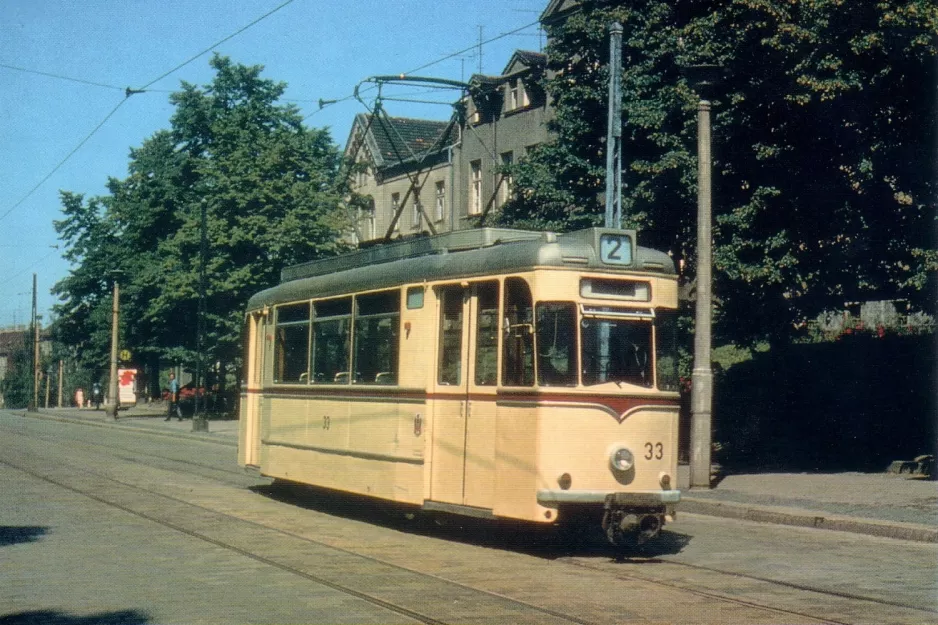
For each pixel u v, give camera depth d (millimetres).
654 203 24547
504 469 12453
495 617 8758
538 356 12188
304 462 16969
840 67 19703
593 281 12516
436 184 53344
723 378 29797
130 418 58375
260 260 47375
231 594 9695
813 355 28922
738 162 22578
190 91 54375
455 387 13352
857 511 15828
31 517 15312
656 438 12625
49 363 97562
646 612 9008
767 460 25203
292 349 17828
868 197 21578
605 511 12133
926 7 18688
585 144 27203
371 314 15258
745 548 13117
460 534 14188
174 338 52000
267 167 46781
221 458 28047
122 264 56844
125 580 10391
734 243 22359
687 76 19953
